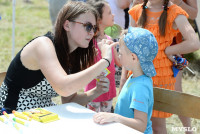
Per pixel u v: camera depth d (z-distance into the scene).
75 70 2.08
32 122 1.50
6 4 12.76
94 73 1.67
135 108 1.66
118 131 1.41
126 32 1.88
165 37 2.30
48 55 1.71
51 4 4.30
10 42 7.18
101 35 2.82
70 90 1.64
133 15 2.57
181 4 2.84
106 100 2.81
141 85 1.71
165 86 2.34
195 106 1.76
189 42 2.21
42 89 1.90
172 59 2.33
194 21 4.66
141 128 1.64
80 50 2.04
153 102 1.84
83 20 1.79
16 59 1.87
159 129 2.37
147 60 1.76
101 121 1.48
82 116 1.59
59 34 1.83
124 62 1.83
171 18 2.26
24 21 9.89
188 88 4.53
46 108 1.70
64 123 1.49
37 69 1.82
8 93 1.90
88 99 2.05
